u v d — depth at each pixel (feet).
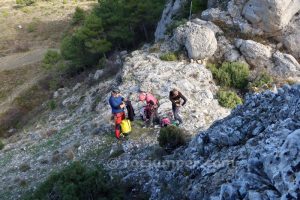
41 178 60.54
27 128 104.78
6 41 227.40
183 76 74.54
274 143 30.63
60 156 64.64
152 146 54.54
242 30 82.99
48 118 101.19
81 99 100.12
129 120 60.29
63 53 136.05
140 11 123.75
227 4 86.33
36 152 71.56
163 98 67.21
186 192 37.14
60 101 115.55
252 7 81.71
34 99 149.79
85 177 44.47
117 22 126.82
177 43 84.74
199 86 73.15
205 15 87.20
